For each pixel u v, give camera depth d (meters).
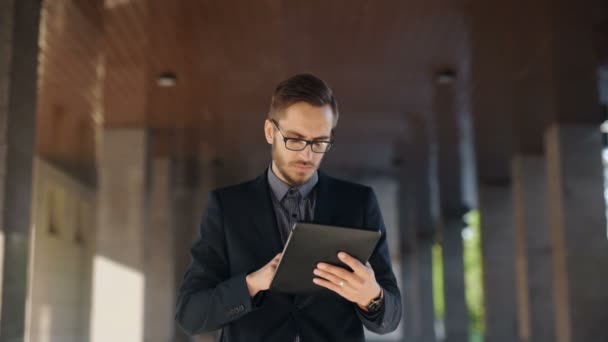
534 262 14.26
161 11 8.16
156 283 16.58
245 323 2.08
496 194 17.30
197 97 12.05
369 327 2.09
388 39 9.23
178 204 19.31
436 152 16.56
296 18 8.51
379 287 1.97
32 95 6.20
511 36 8.87
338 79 11.12
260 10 8.23
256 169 19.31
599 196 11.07
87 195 16.66
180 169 18.84
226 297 1.98
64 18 8.30
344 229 1.86
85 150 14.62
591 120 11.21
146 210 13.73
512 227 17.09
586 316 10.88
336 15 8.41
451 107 12.51
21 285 5.88
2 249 5.55
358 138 16.47
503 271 16.91
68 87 11.29
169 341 16.36
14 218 5.77
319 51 9.73
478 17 8.32
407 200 22.58
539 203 14.43
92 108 12.62
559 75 10.05
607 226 11.05
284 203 2.18
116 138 13.92
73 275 15.95
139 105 12.51
